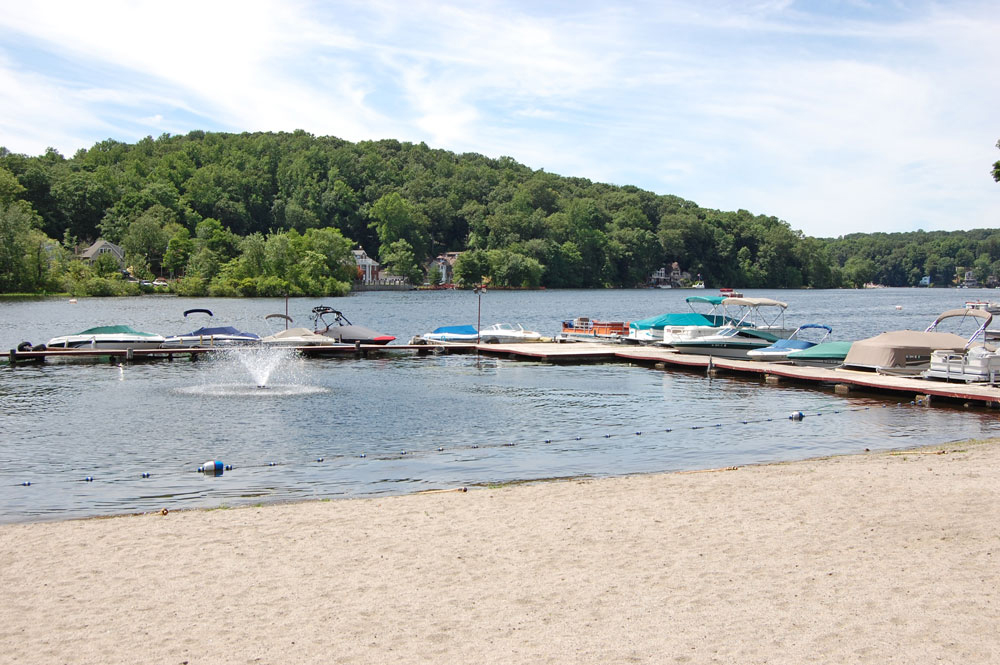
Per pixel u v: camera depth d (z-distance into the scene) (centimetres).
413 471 1711
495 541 1119
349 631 817
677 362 3634
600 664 731
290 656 761
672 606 866
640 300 13362
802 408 2600
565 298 14125
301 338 4375
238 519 1254
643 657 743
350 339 4491
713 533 1139
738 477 1518
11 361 3709
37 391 2823
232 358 3950
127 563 1040
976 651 742
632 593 909
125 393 2781
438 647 776
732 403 2698
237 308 9181
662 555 1045
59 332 5716
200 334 4369
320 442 2006
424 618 848
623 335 4756
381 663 744
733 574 964
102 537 1158
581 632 803
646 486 1457
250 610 877
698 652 752
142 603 901
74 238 15962
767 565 995
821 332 6650
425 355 4238
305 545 1110
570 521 1216
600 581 950
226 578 980
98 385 2983
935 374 2947
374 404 2594
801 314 9662
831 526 1160
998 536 1089
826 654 742
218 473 1675
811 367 3409
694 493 1389
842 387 2953
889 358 3141
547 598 898
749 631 796
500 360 4016
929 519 1181
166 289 12800
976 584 911
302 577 980
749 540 1102
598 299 13712
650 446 2008
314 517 1260
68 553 1084
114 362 3769
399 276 18812
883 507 1257
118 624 842
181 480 1623
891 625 803
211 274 13162
